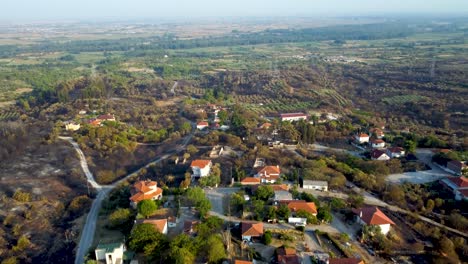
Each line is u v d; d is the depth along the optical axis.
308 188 148.00
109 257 101.25
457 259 106.81
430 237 116.94
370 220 118.94
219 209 131.50
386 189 145.38
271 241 110.38
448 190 147.25
